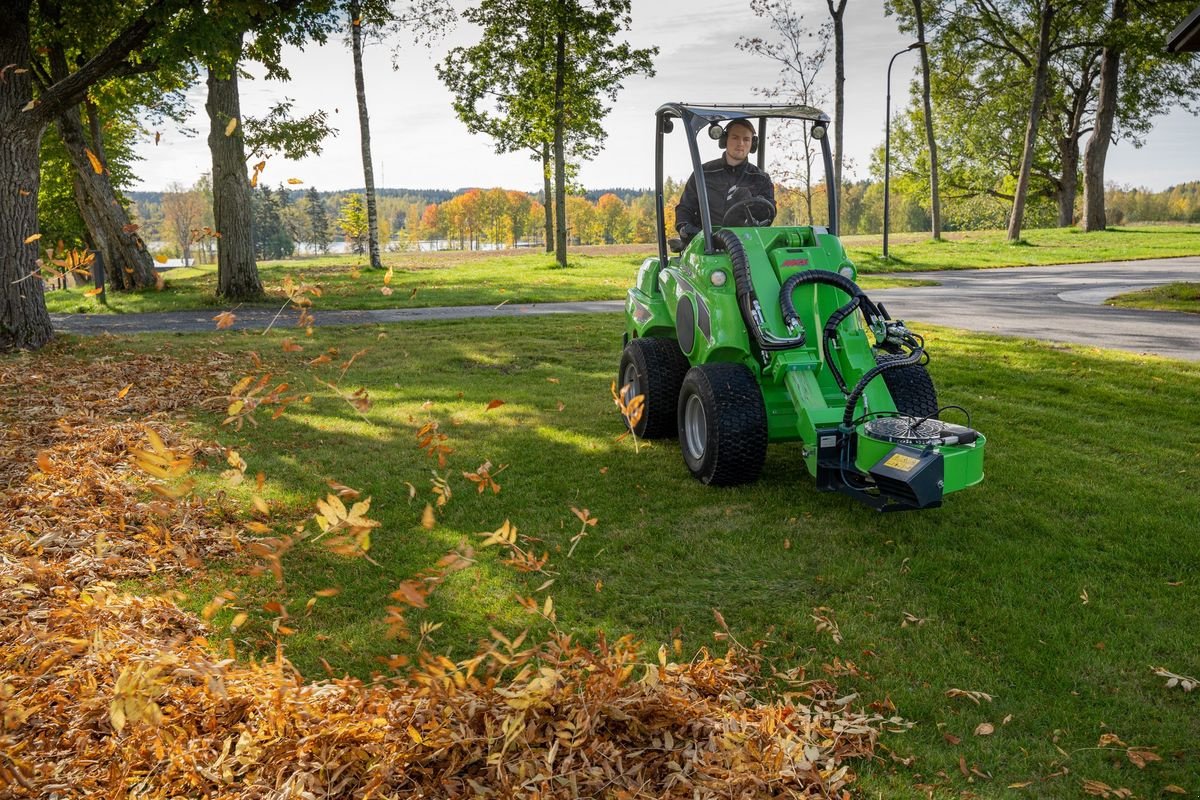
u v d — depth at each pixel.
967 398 7.84
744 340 5.36
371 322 14.22
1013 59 40.00
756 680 3.26
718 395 5.23
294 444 6.54
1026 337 11.41
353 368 9.78
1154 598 3.93
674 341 6.66
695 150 5.92
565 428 7.04
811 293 5.25
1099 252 30.02
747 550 4.50
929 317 13.87
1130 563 4.29
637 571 4.25
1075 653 3.45
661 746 2.69
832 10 25.53
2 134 10.61
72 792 2.46
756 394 5.28
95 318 15.57
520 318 14.57
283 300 17.83
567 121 27.72
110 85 19.64
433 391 8.48
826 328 5.07
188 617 3.63
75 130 19.27
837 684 3.24
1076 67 40.09
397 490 5.42
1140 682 3.26
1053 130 42.53
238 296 17.91
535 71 27.11
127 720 2.40
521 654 2.55
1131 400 7.62
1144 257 28.55
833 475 4.73
